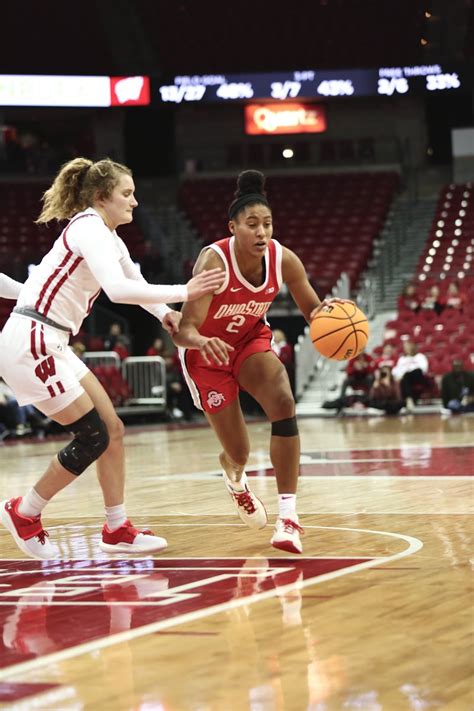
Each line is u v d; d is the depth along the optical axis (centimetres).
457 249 3112
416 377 2467
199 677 382
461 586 530
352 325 665
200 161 3716
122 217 662
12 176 3641
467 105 3688
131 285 608
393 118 3659
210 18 3459
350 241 3222
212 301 654
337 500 924
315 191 3462
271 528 761
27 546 654
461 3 3334
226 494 1022
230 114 3716
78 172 665
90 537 748
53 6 3375
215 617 476
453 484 1029
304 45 3522
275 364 665
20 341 629
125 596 532
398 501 902
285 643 425
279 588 537
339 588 532
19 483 1266
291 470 652
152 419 2572
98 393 658
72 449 640
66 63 3572
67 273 632
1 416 2195
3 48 3500
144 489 1101
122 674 389
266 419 2586
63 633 456
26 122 3997
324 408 2544
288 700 352
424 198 3544
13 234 3225
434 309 2758
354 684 366
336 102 3675
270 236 645
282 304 2819
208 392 679
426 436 1756
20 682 382
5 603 526
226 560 629
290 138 3691
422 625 449
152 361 2562
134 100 3319
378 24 3441
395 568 584
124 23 3459
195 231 3378
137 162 3784
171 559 641
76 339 2652
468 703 341
